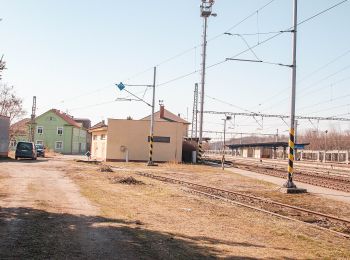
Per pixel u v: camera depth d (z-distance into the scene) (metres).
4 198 13.19
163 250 7.69
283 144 65.31
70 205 12.39
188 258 7.25
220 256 7.52
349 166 42.09
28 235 8.34
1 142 41.97
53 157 58.06
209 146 125.50
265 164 50.62
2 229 8.77
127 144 49.53
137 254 7.34
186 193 17.98
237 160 64.44
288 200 17.75
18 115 69.88
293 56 20.42
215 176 29.95
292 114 20.48
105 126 50.81
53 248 7.46
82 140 103.00
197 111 60.47
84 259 6.87
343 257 8.22
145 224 10.16
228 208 14.14
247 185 23.92
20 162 36.56
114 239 8.37
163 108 64.31
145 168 36.94
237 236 9.52
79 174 25.19
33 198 13.48
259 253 7.98
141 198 15.27
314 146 105.50
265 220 12.12
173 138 50.09
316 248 8.87
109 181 21.34
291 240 9.55
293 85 20.44
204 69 46.97
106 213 11.34
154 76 41.09
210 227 10.41
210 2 45.34
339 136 100.56
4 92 69.06
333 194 20.02
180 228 9.98
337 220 12.98
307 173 35.59
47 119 91.69
